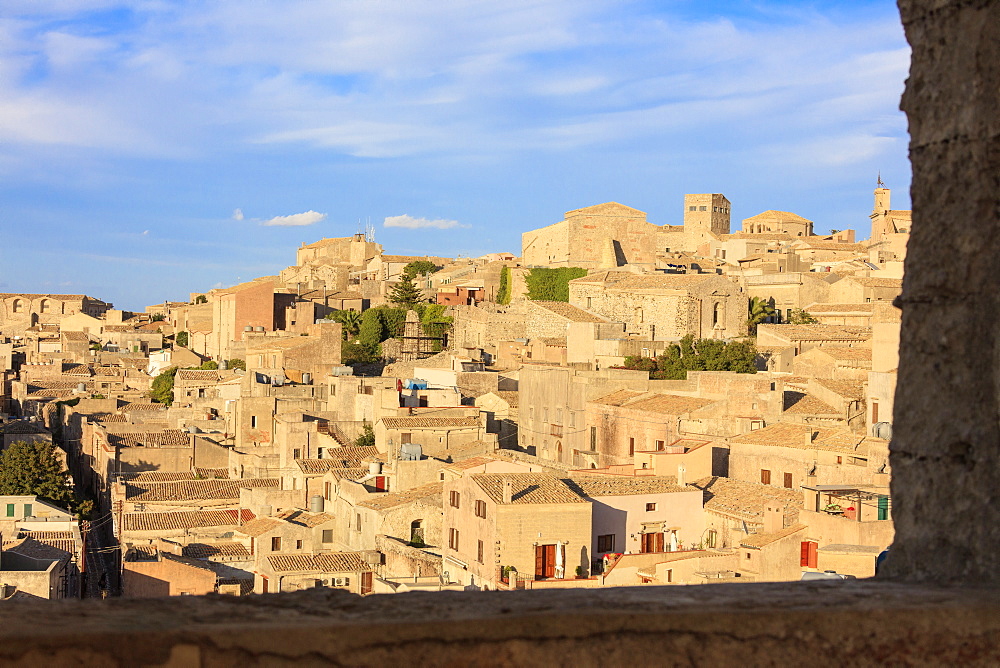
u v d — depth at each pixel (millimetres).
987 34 10039
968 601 8656
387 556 64875
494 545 54062
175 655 7098
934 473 10094
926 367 10312
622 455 79312
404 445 74812
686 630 8070
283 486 85438
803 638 8219
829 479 63000
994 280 10000
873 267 155875
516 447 95062
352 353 145375
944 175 10312
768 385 74812
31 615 7387
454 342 139375
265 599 8125
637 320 119562
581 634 7910
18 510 85000
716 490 63781
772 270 153625
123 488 85938
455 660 7613
